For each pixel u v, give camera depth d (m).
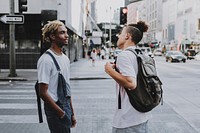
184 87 14.99
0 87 14.56
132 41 3.31
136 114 3.15
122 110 3.19
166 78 19.86
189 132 6.84
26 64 24.28
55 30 3.55
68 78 3.65
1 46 24.20
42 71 3.44
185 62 44.44
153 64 3.21
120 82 3.02
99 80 18.50
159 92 3.13
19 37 24.30
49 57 3.49
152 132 6.83
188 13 84.94
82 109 9.32
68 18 29.11
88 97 11.66
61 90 3.50
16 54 24.17
